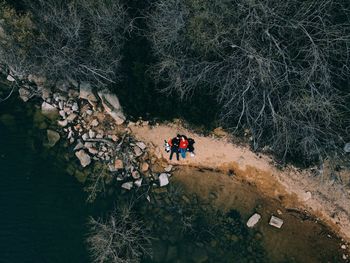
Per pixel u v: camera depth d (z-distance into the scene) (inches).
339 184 665.0
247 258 691.4
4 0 626.8
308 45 589.3
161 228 697.0
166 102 689.6
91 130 707.4
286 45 601.3
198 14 572.4
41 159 713.6
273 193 695.7
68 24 607.8
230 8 577.9
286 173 681.6
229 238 695.7
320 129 633.0
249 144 682.2
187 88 645.9
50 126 714.8
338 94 625.9
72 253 687.7
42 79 705.0
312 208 685.9
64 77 697.0
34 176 711.1
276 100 625.6
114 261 665.0
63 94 710.5
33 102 717.3
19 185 709.3
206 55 623.2
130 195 701.3
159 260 687.7
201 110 682.8
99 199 701.9
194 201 703.7
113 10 617.3
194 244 693.9
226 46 607.2
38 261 686.5
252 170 695.1
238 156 693.3
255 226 695.7
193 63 635.5
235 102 647.8
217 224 700.0
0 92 720.3
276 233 693.9
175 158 706.2
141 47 684.1
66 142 711.1
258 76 589.3
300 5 575.8
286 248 690.8
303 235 690.2
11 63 660.7
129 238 668.1
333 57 600.1
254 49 561.0
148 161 706.2
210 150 697.6
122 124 705.0
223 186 704.4
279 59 601.6
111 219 670.5
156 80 672.4
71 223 698.2
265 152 681.6
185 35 610.2
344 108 625.6
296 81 603.5
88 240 677.3
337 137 639.1
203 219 701.9
